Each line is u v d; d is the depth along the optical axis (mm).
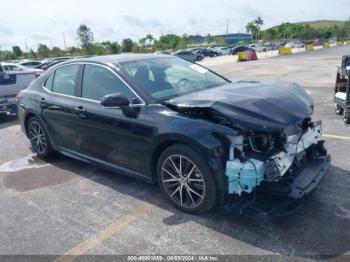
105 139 4129
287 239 3035
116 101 3543
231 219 3404
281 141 3236
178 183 3561
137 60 4406
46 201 4059
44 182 4598
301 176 3396
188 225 3357
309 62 23031
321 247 2902
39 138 5410
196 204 3430
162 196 3982
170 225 3381
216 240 3096
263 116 3125
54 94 4898
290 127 3387
